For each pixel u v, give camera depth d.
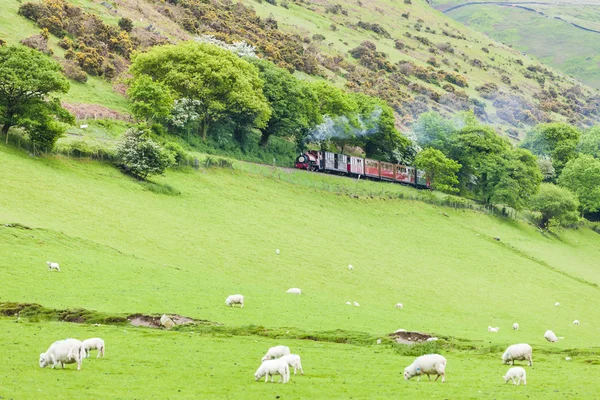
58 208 95.31
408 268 113.88
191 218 109.31
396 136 188.75
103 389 37.16
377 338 60.34
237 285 82.31
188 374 42.16
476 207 172.75
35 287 66.88
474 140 190.88
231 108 154.75
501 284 119.56
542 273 133.62
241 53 185.25
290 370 45.31
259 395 37.50
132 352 47.94
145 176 119.81
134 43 190.75
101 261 80.12
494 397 38.69
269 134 167.00
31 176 102.69
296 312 71.44
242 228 111.56
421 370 43.12
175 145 131.88
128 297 68.00
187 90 151.38
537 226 181.25
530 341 72.19
